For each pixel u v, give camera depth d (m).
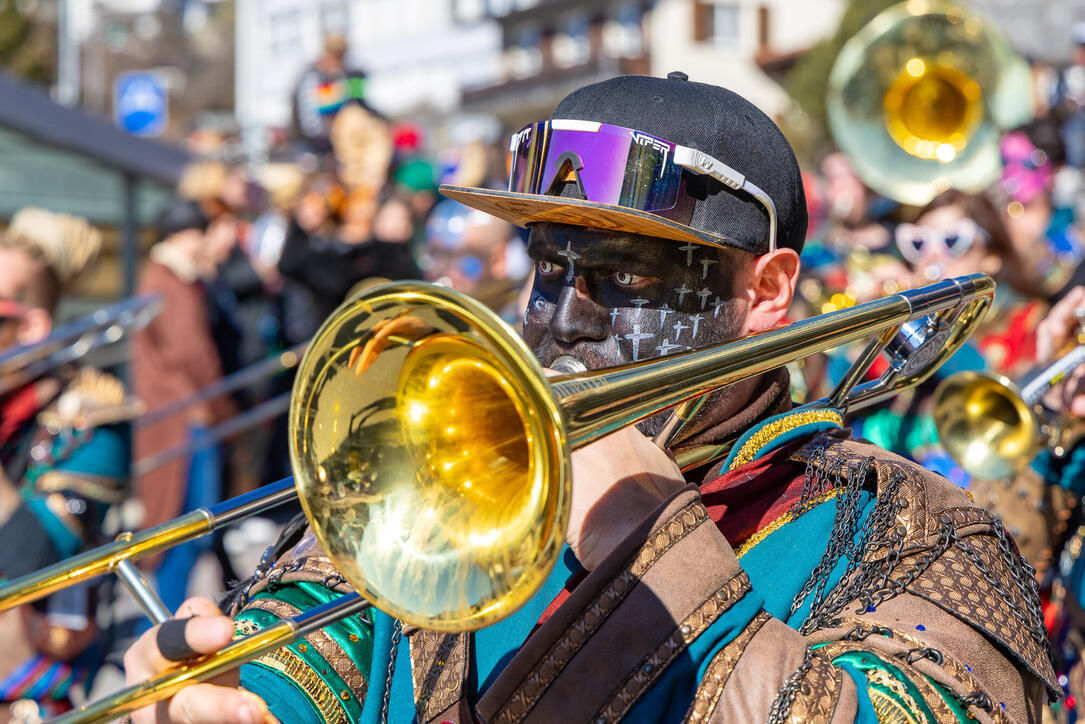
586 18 27.17
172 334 5.59
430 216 6.01
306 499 1.23
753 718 1.23
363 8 29.83
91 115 7.74
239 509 1.40
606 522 1.32
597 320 1.47
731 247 1.48
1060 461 2.67
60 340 3.11
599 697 1.26
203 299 5.72
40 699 2.80
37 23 31.92
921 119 5.26
